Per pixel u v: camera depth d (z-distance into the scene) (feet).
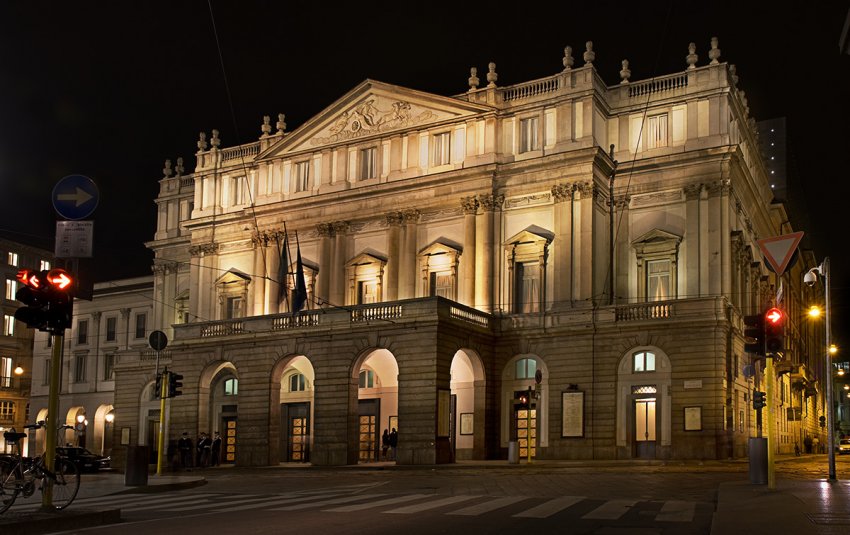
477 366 157.48
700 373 141.69
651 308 147.84
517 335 157.89
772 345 69.46
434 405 141.28
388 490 84.74
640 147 161.38
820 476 97.96
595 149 153.89
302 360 173.58
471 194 166.09
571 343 152.66
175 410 174.29
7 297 294.66
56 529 50.39
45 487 54.70
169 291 216.13
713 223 152.66
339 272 178.19
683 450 140.87
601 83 162.61
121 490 84.69
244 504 68.18
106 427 236.84
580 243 155.22
